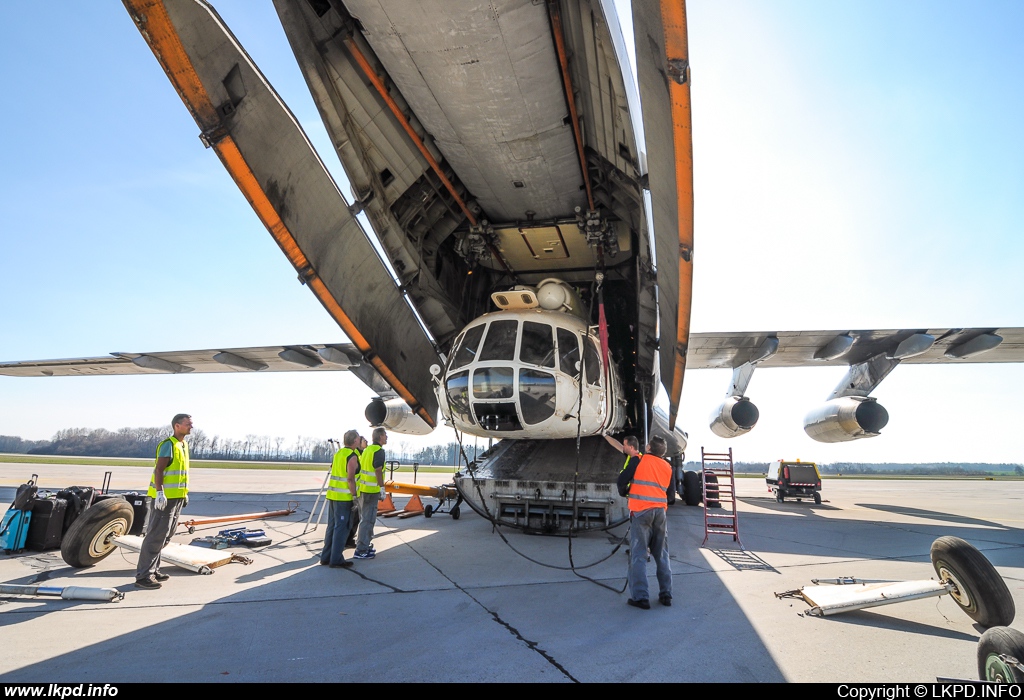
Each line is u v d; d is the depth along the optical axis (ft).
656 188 19.65
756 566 20.29
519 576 18.01
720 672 10.19
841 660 10.89
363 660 10.40
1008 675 8.24
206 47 15.99
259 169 18.84
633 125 20.79
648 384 31.60
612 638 12.05
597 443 29.91
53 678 9.15
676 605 14.92
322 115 20.57
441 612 13.75
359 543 20.68
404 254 26.55
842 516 40.81
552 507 25.38
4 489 48.03
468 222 29.86
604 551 22.40
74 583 16.22
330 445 26.25
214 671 9.66
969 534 30.17
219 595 15.12
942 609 14.76
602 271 28.32
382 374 27.53
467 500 26.66
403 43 18.95
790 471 57.16
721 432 42.63
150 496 16.37
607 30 17.17
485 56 19.22
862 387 39.04
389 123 23.11
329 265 22.77
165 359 42.65
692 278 20.76
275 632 11.94
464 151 24.34
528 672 10.00
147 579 15.81
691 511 42.91
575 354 25.16
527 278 34.63
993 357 39.83
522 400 23.62
